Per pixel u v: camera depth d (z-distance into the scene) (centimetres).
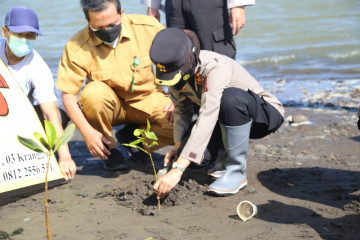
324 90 641
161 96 383
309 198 315
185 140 332
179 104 337
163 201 310
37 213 297
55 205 311
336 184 339
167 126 379
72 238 258
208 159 337
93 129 350
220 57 318
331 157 400
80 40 358
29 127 333
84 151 442
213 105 299
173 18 430
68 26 1073
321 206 300
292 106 570
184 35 280
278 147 432
